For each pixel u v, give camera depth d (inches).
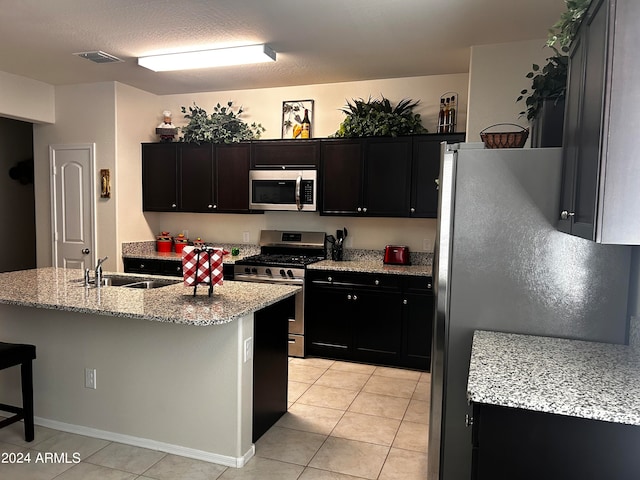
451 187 79.4
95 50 149.1
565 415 51.8
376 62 158.4
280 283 174.2
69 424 113.7
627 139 49.3
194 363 101.5
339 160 176.2
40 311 114.7
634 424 49.9
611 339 74.5
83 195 197.2
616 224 49.9
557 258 75.7
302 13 118.3
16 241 245.1
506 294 78.2
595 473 55.8
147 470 97.0
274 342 118.0
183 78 181.3
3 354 99.9
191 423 102.6
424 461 102.4
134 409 107.3
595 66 54.1
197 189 196.9
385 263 178.5
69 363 112.6
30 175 244.7
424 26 125.4
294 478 95.3
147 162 203.3
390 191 170.6
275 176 183.5
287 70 168.4
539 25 123.3
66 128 197.6
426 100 176.2
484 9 113.9
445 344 81.5
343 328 169.9
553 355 67.9
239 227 206.5
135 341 106.1
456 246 79.8
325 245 191.3
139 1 112.6
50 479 92.7
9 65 167.2
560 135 89.9
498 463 58.2
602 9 51.6
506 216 77.4
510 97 137.2
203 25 127.0
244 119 201.0
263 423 112.6
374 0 109.9
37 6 115.6
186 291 114.9
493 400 53.9
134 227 201.9
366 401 134.5
